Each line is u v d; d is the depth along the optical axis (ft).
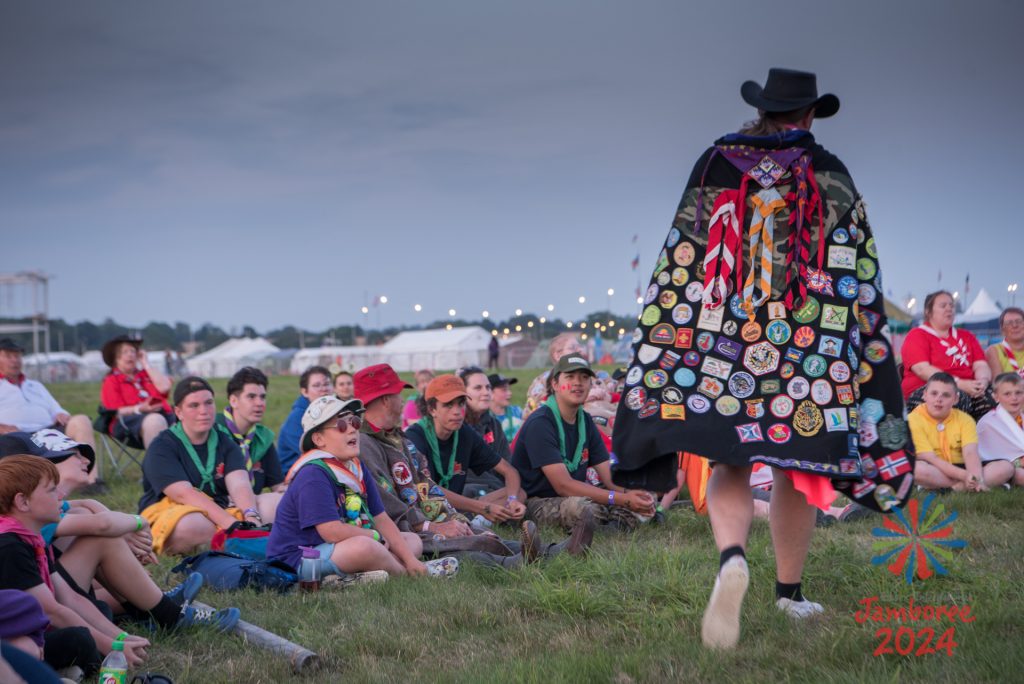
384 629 14.62
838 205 12.92
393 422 21.80
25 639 11.66
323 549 18.10
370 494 19.36
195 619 14.90
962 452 28.48
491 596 16.16
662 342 13.11
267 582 17.80
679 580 15.71
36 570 12.64
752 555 17.06
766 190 12.92
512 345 242.37
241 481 24.17
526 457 25.40
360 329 424.87
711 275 12.94
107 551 14.42
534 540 18.37
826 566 16.96
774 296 12.82
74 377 222.69
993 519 23.11
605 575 16.70
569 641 13.64
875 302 12.78
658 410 12.82
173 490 22.94
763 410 12.53
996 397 29.53
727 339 12.87
